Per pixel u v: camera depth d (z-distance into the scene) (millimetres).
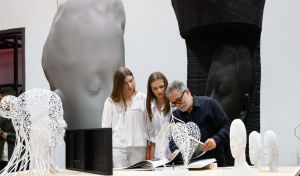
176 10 2906
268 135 1930
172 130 1736
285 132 4418
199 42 2939
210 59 2930
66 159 2033
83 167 1850
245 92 2873
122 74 2486
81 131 1878
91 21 3184
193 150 1785
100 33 3172
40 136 1746
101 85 3170
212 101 2338
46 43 3344
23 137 1752
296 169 2025
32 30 5617
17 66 5902
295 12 4426
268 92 4496
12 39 6070
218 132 2232
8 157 3146
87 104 3135
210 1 2674
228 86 2840
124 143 2479
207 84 2910
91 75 3129
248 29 2756
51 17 5523
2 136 3135
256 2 2742
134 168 2031
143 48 5016
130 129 2488
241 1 2680
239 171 1587
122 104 2498
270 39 4504
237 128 1571
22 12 5684
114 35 3229
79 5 3209
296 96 4398
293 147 4375
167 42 4906
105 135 1660
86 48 3141
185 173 1680
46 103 1751
